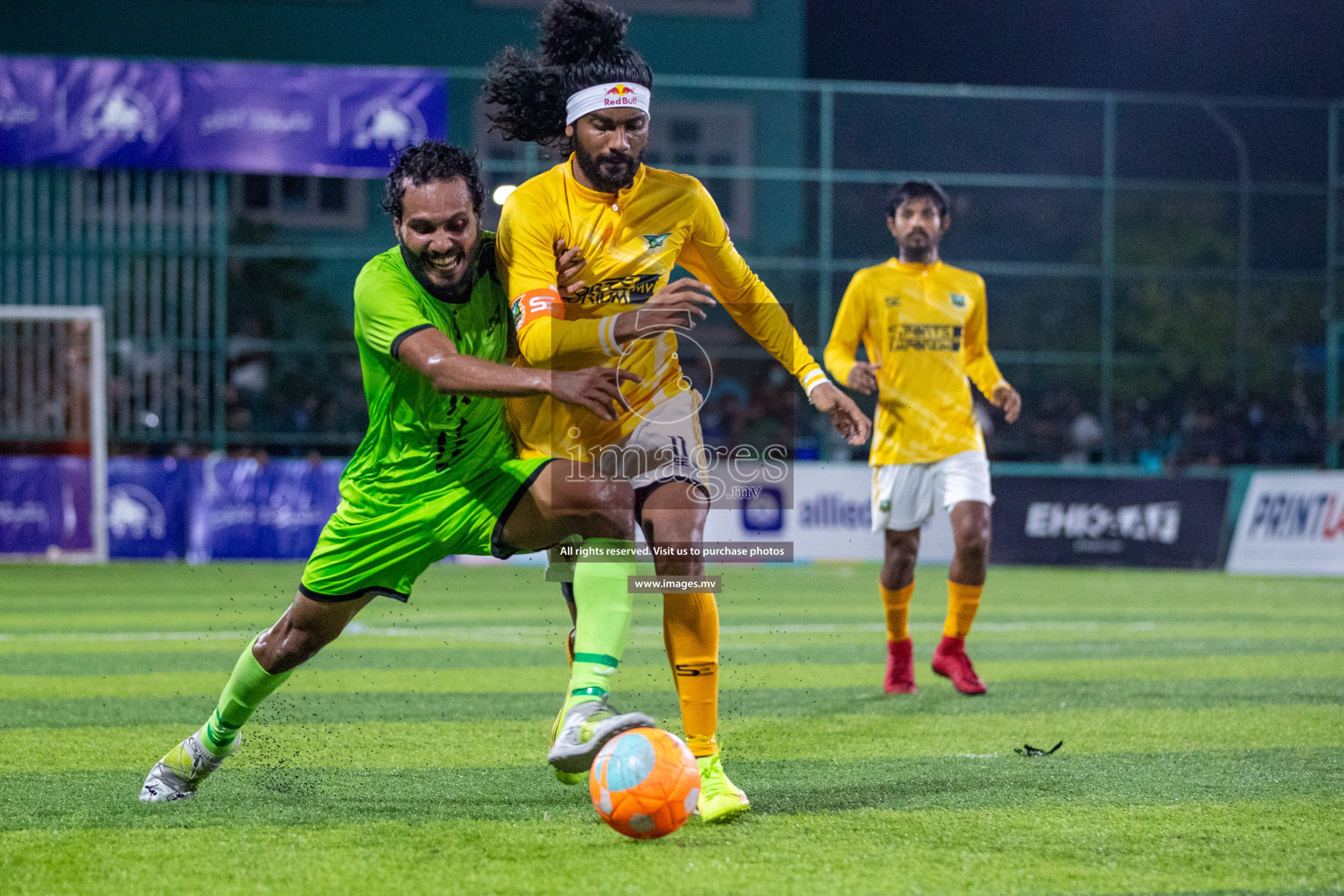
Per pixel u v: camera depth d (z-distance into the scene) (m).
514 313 9.12
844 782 10.65
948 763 11.49
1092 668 18.31
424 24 58.34
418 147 8.84
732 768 11.27
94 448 38.72
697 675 9.47
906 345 15.91
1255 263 44.72
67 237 38.75
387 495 9.05
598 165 9.32
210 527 39.09
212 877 7.90
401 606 27.89
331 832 8.97
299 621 9.30
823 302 39.59
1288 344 44.03
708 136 55.84
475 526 9.12
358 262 48.00
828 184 39.56
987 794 10.19
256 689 9.56
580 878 7.81
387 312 8.74
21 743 12.55
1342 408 42.66
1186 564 37.69
